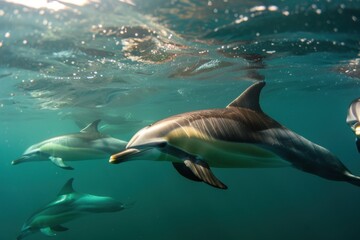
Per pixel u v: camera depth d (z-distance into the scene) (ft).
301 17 24.62
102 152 29.27
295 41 32.40
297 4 21.84
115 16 23.41
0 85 46.14
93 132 30.48
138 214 102.83
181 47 33.12
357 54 39.29
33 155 30.96
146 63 39.91
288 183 150.71
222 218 92.84
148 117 113.09
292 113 156.76
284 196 117.39
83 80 47.62
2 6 21.16
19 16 22.85
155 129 11.25
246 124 13.17
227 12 23.12
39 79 44.37
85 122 87.71
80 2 21.08
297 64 46.14
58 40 28.71
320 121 228.43
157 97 72.95
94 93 59.11
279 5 21.91
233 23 25.70
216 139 11.80
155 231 84.23
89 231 86.33
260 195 124.47
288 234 73.61
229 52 36.24
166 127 11.34
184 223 90.48
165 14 23.27
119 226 89.97
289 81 64.18
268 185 148.25
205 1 21.03
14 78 42.60
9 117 87.30
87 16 23.39
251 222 85.76
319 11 23.24
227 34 28.73
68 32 26.71
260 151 12.71
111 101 69.67
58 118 100.83
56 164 28.84
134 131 97.09
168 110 100.48
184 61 40.22
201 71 47.60
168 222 92.17
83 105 71.41
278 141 13.56
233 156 12.08
